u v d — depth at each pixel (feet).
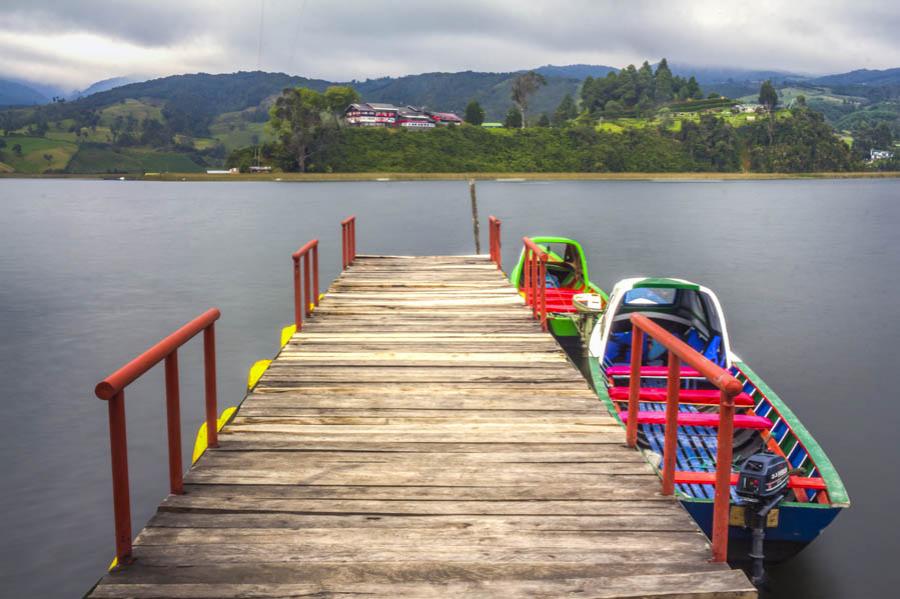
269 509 14.84
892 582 24.18
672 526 14.12
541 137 610.24
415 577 12.25
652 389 26.40
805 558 25.76
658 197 329.31
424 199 301.43
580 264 51.42
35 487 31.86
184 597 11.46
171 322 65.62
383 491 15.78
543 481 16.34
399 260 57.77
